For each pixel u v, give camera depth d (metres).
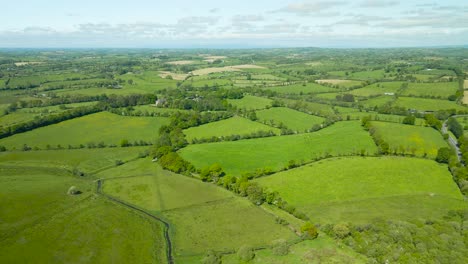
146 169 121.31
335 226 76.38
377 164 115.44
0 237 76.75
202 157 127.25
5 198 96.06
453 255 65.94
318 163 118.38
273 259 69.06
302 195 97.00
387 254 68.19
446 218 81.94
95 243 75.88
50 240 76.44
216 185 106.69
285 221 83.38
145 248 74.50
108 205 94.44
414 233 73.94
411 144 132.75
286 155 127.00
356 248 71.56
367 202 92.06
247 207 92.38
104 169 122.44
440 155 115.88
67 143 144.00
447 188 98.94
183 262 69.44
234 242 76.12
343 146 133.38
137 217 87.94
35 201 95.12
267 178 108.81
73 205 93.75
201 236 78.94
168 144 136.75
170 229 82.69
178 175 115.12
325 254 70.25
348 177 106.44
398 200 92.62
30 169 120.06
